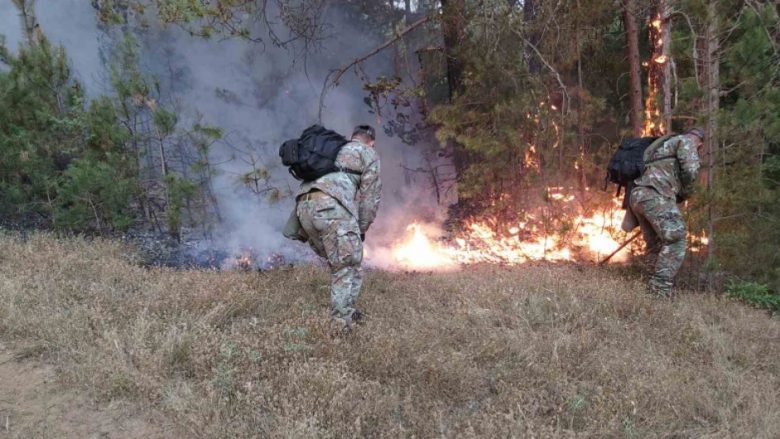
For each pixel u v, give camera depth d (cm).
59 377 305
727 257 536
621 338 395
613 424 278
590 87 743
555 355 350
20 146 605
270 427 267
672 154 490
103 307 392
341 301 383
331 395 289
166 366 315
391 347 349
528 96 632
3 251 507
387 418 284
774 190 583
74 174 587
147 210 712
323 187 380
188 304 407
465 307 439
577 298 458
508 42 657
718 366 353
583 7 617
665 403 302
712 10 488
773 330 436
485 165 669
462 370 331
